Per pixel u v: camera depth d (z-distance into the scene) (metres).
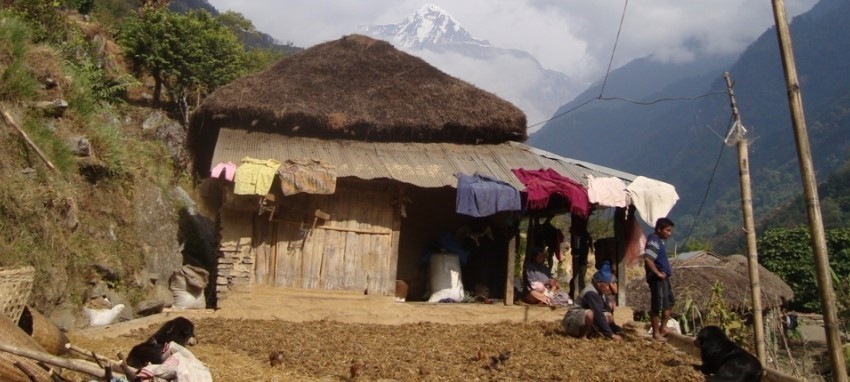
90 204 11.66
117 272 11.35
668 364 9.38
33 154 10.54
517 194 12.12
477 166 13.16
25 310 7.38
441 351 9.73
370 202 12.47
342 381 7.95
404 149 13.52
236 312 11.49
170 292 12.20
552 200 14.09
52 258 9.84
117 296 11.10
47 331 7.26
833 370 5.97
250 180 11.10
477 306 12.38
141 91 25.55
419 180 12.20
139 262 12.30
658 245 10.95
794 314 22.80
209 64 24.80
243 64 28.05
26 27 12.66
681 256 24.17
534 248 13.70
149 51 24.16
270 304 11.67
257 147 12.54
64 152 11.27
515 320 12.51
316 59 14.45
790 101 6.27
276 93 13.33
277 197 11.82
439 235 14.06
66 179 11.08
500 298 13.66
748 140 9.52
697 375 8.72
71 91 12.73
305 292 11.90
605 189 12.54
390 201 12.55
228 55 25.80
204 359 8.38
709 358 8.09
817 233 6.07
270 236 11.88
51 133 11.32
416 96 14.16
